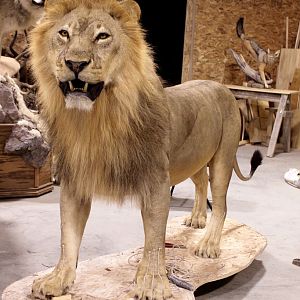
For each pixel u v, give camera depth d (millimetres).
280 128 7957
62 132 2439
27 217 4406
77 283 2777
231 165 3293
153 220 2586
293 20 8977
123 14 2312
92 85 2217
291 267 3621
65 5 2305
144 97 2438
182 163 2893
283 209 4945
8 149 4793
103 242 3918
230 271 3033
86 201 2633
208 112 3035
